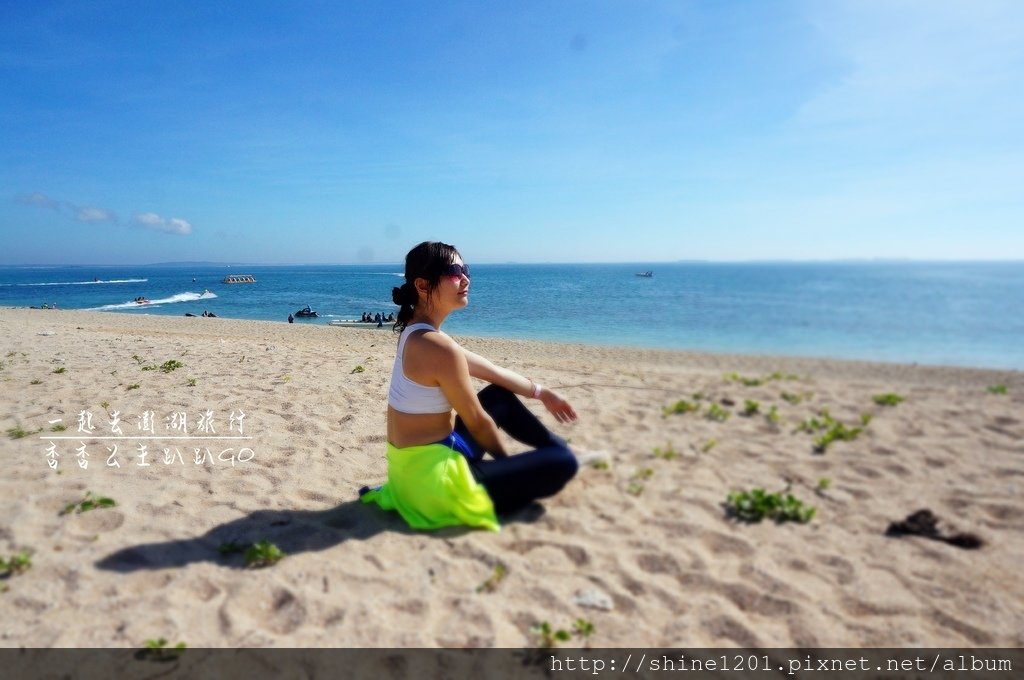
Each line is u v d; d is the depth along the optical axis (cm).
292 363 858
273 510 344
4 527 307
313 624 235
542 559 292
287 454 448
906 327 2186
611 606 252
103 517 324
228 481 388
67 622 231
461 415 320
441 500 317
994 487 392
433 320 323
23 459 413
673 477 412
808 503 368
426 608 247
